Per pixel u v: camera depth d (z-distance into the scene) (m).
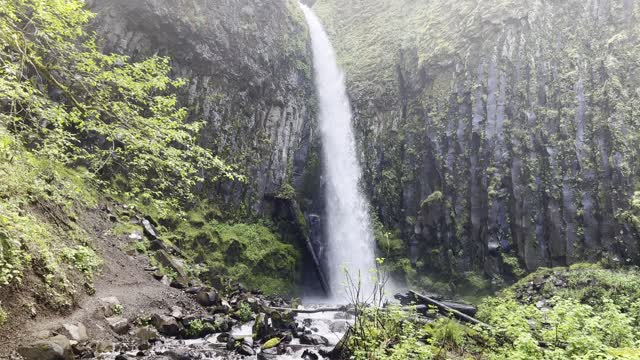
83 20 7.83
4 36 6.57
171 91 20.31
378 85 28.05
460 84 23.50
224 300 13.65
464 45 24.05
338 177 27.03
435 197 22.55
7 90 6.19
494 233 19.94
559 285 15.83
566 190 18.25
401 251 23.64
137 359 7.45
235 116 22.81
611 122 17.72
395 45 28.75
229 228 20.69
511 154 20.41
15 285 7.02
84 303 8.96
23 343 6.24
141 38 20.00
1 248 6.73
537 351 5.62
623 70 18.44
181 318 10.85
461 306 15.33
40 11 6.93
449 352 7.74
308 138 26.23
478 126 21.91
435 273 22.03
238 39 23.22
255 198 22.64
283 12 26.77
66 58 8.35
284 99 25.55
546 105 20.14
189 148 8.59
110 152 8.72
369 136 27.25
